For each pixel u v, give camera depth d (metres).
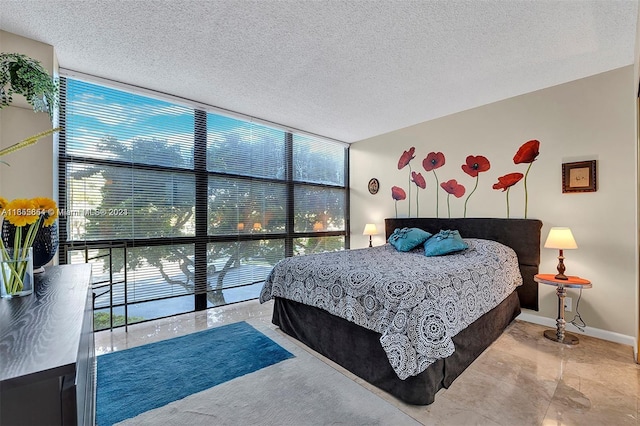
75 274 1.54
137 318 3.04
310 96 3.20
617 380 1.99
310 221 4.68
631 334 2.54
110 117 2.85
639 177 2.15
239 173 3.80
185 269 3.33
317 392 1.87
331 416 1.64
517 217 3.23
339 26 2.00
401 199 4.41
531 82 2.90
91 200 2.75
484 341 2.40
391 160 4.55
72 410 0.67
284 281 2.79
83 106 2.71
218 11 1.84
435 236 3.36
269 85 2.93
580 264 2.83
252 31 2.05
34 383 0.64
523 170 3.19
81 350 0.84
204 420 1.60
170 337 2.69
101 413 1.63
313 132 4.56
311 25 1.99
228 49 2.28
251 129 3.92
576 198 2.86
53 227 1.67
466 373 2.07
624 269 2.59
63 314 0.93
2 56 1.67
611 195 2.66
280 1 1.76
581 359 2.28
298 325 2.65
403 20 1.93
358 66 2.55
